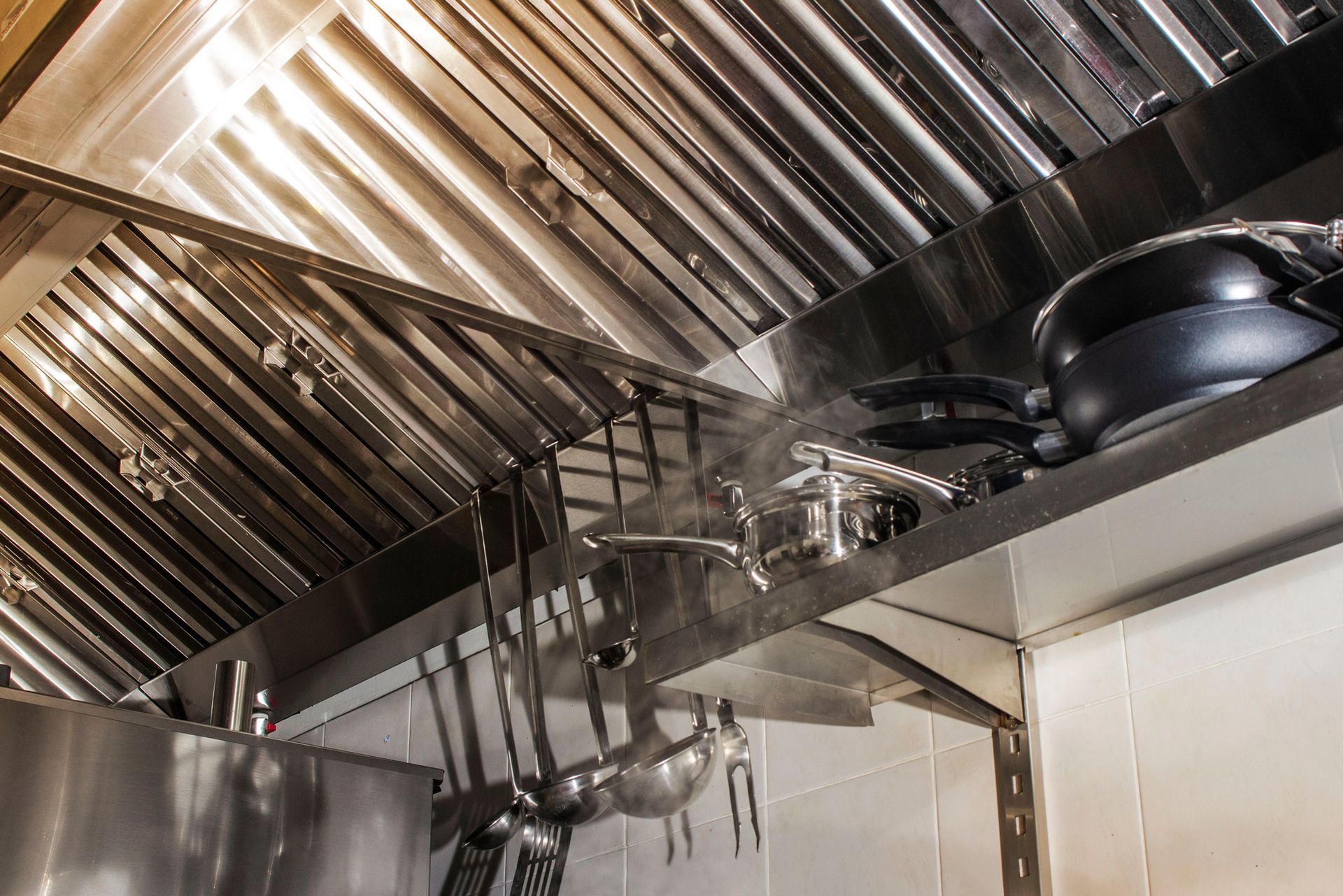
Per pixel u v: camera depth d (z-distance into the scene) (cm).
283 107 135
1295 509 117
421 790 211
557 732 209
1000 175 139
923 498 127
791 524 135
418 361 185
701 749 166
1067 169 133
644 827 189
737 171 147
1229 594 133
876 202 145
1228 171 132
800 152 142
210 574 229
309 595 223
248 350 189
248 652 238
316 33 132
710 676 144
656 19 139
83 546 229
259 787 188
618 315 155
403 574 216
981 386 130
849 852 160
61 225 154
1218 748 128
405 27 140
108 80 113
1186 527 119
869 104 137
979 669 143
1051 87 129
